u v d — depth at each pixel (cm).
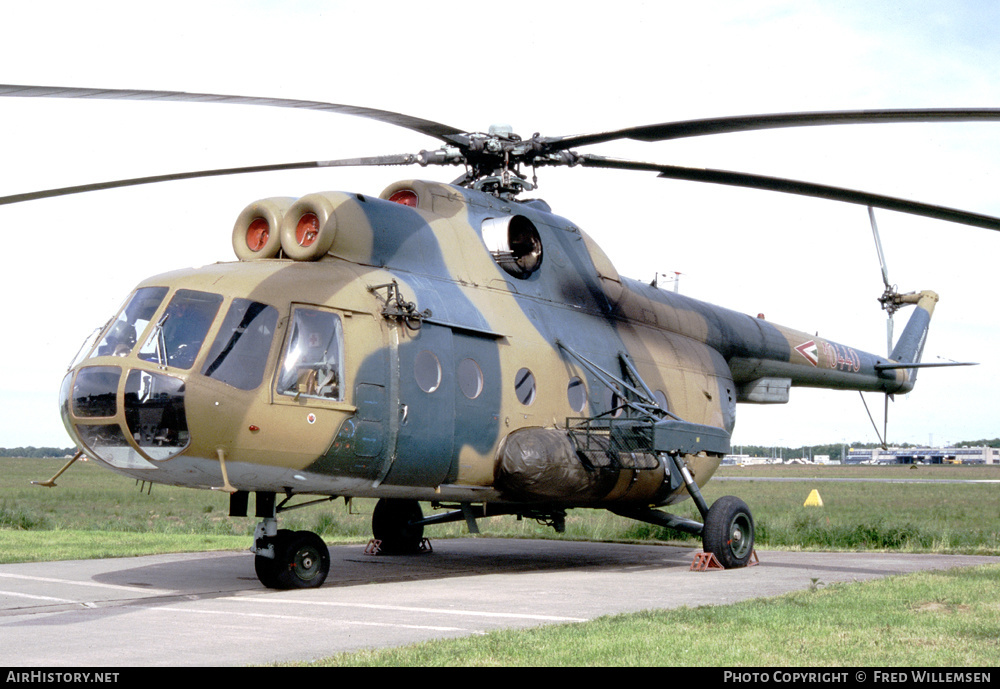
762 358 1812
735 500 1339
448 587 1069
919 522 2636
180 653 654
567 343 1318
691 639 679
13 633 741
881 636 696
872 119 973
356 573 1245
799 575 1212
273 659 633
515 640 670
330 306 1022
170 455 927
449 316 1141
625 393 1393
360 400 1025
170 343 945
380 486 1078
